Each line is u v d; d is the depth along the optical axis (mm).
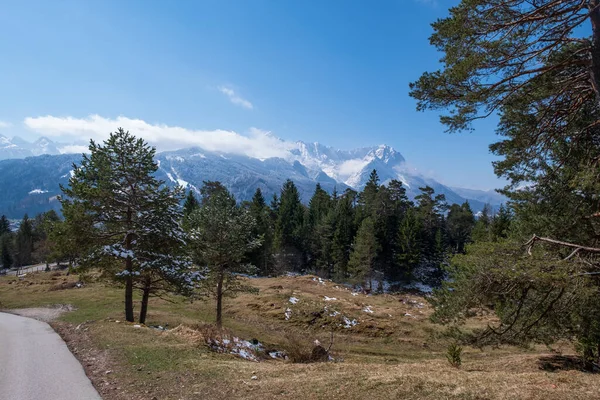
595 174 8781
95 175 20453
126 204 21000
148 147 21188
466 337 12172
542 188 11711
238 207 27297
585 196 10445
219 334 14828
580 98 9945
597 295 9062
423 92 10344
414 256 64688
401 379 7930
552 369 14531
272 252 63312
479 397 6527
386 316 35406
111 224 21484
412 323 33906
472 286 10531
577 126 10141
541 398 6199
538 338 12766
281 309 35438
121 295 37125
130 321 20125
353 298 42969
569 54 9445
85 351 12727
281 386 8242
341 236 66375
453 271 12328
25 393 8312
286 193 95750
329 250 69750
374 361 22062
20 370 10320
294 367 10211
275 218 82938
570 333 12344
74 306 31375
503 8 9203
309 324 32469
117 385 8930
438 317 11742
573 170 10211
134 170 20375
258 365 10688
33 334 16984
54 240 19672
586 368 14016
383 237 69000
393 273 70312
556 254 10273
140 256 21016
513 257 10180
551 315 11039
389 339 29859
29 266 100688
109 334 14594
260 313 34594
